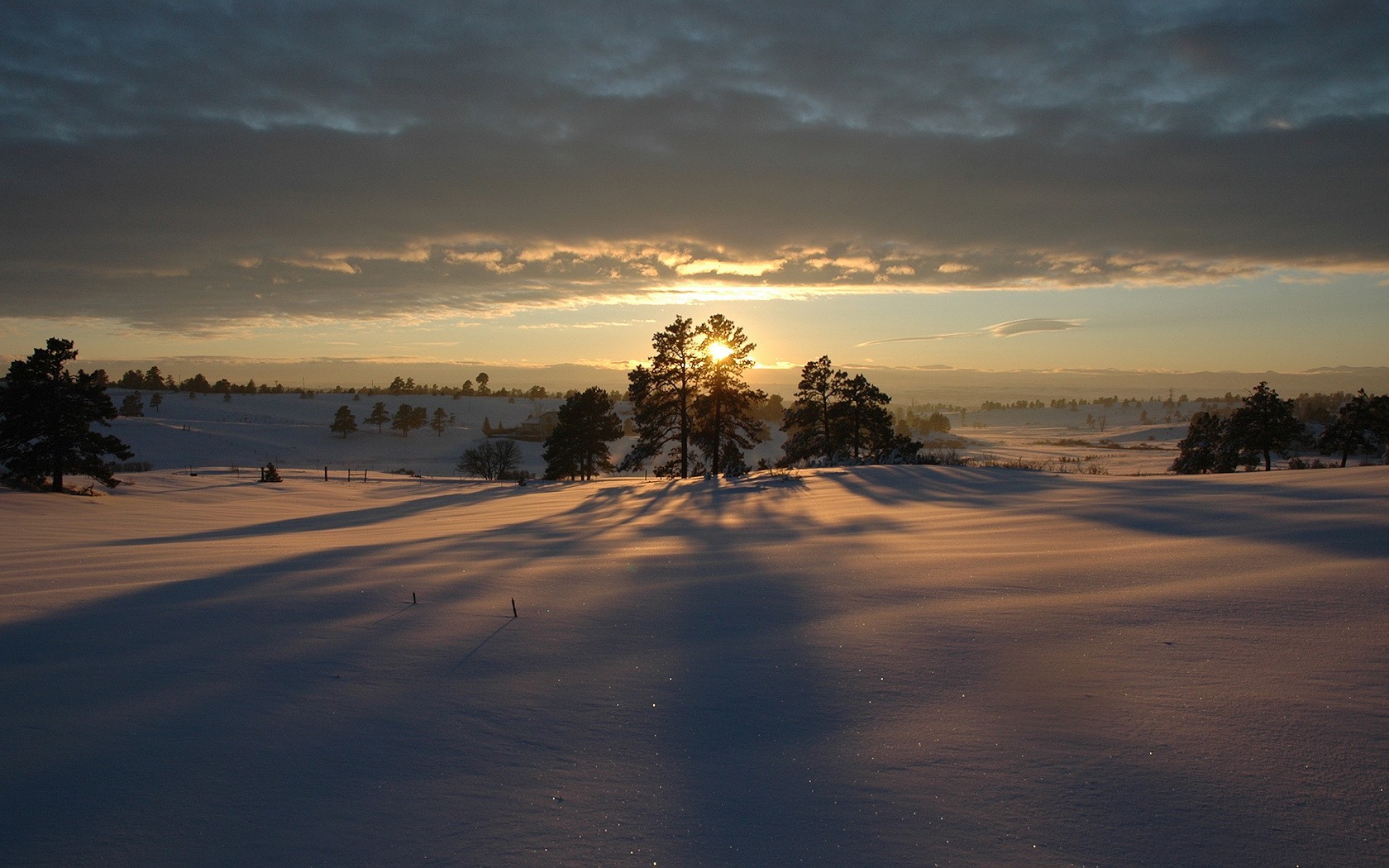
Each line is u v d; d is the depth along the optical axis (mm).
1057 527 10516
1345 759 2947
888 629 5293
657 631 5641
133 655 5172
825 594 6695
